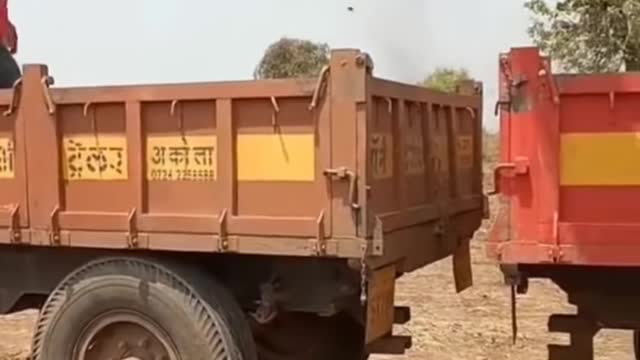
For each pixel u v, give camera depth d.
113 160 5.60
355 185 5.06
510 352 8.47
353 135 5.06
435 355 8.36
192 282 5.53
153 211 5.53
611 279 5.52
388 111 5.48
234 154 5.32
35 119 5.73
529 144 5.04
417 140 6.03
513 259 5.08
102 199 5.64
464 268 6.92
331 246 5.14
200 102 5.39
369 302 5.25
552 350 5.68
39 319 5.80
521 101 5.04
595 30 16.30
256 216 5.30
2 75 6.79
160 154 5.49
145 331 5.61
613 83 4.93
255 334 6.17
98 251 6.00
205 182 5.41
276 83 5.21
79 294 5.68
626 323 5.55
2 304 6.30
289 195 5.23
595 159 4.99
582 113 5.00
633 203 4.97
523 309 10.27
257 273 5.91
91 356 5.71
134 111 5.51
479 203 7.15
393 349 5.68
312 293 5.77
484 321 9.70
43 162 5.73
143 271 5.59
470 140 7.08
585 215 5.02
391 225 5.45
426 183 6.16
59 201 5.72
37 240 5.77
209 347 5.45
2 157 5.84
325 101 5.11
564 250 5.02
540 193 5.04
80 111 5.65
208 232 5.39
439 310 10.28
